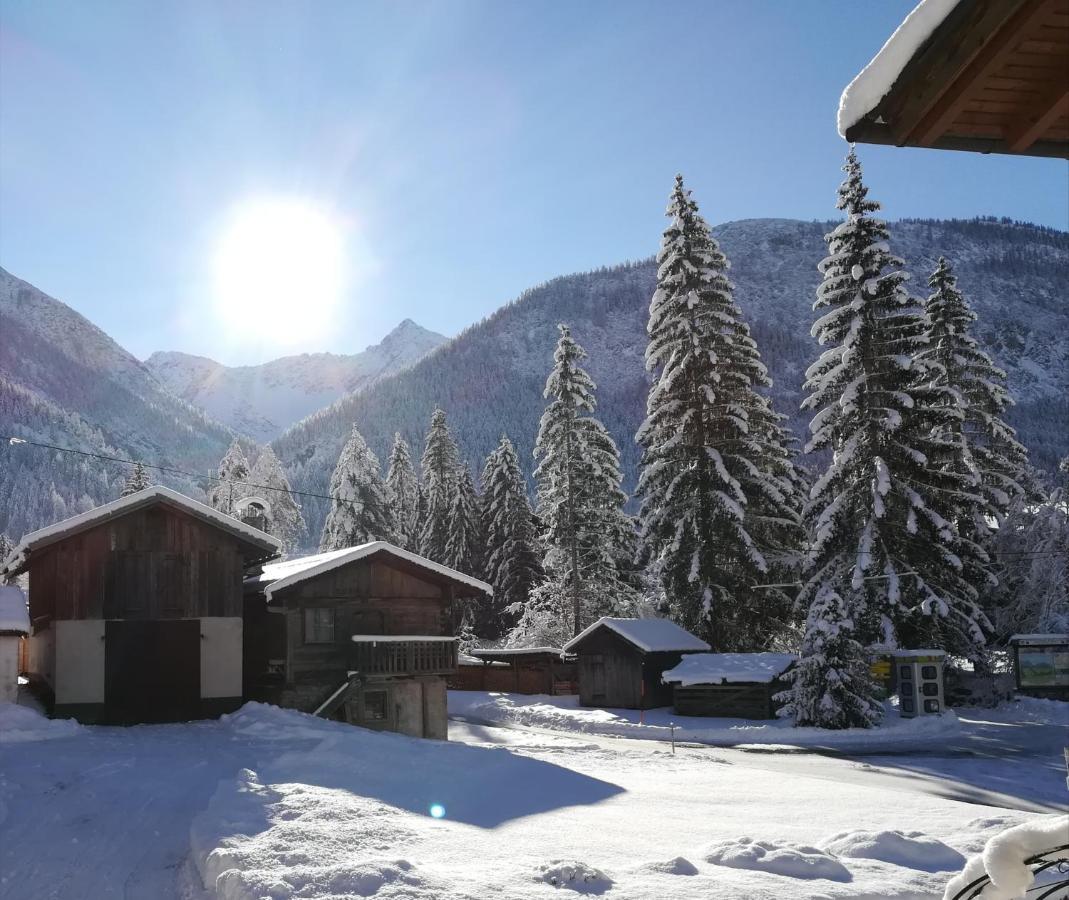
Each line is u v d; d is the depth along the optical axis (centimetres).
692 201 4772
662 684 4259
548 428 5447
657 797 1623
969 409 4722
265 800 1327
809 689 3341
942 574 3903
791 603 4462
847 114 520
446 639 3166
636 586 5881
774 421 4912
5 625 2561
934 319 4816
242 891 837
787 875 928
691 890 841
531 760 2064
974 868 471
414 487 8644
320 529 19562
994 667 4238
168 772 1758
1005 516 4534
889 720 3425
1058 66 475
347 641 3077
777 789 1783
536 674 5094
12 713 2411
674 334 4650
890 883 889
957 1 450
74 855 1162
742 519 4303
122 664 2783
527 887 835
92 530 2814
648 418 4697
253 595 3244
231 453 8062
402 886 819
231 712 2880
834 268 4206
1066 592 4266
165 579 2870
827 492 4094
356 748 2041
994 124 525
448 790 1581
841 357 4066
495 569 7044
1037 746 2825
